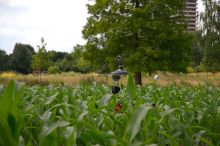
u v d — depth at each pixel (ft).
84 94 17.81
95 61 99.04
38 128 8.68
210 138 9.45
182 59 95.86
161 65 91.66
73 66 216.95
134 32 94.32
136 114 6.06
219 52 158.40
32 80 95.55
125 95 16.99
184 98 18.02
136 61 89.71
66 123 6.45
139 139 7.67
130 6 94.94
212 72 169.68
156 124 9.25
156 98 15.90
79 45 101.81
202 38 161.68
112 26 93.35
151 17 95.71
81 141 8.05
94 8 97.19
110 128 9.31
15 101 5.67
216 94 18.62
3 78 94.48
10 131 5.64
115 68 92.79
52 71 179.83
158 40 92.22
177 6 96.78
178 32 94.43
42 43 156.25
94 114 10.50
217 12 160.86
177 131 8.73
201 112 11.05
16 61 247.70
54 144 6.97
